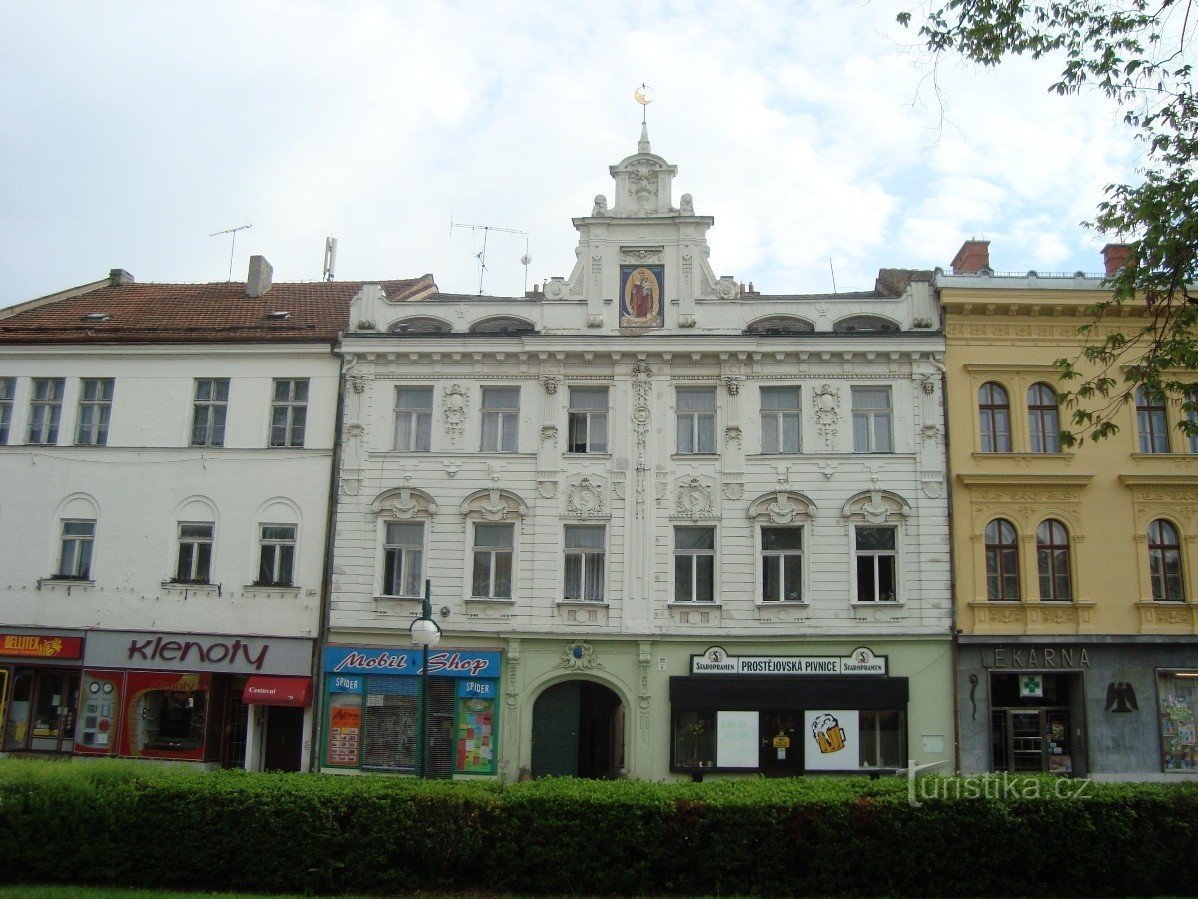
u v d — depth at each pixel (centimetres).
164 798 1574
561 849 1522
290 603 2762
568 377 2812
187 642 2755
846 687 2578
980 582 2639
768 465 2728
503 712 2645
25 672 2858
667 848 1519
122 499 2886
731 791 1592
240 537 2820
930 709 2578
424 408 2861
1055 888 1505
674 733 2600
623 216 2870
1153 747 2558
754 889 1501
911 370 2750
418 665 2670
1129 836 1498
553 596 2695
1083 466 2702
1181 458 2692
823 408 2742
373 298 2900
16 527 2905
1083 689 2581
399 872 1534
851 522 2689
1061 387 2747
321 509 2803
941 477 2688
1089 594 2634
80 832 1561
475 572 2759
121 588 2831
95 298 3425
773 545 2719
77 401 2973
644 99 2989
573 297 2856
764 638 2630
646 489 2736
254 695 2655
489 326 2870
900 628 2622
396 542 2797
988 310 2748
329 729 2681
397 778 1684
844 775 2552
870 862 1500
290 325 2994
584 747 2723
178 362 2945
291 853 1535
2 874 1559
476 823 1541
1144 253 1664
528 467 2773
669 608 2667
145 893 1456
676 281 2839
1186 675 2600
